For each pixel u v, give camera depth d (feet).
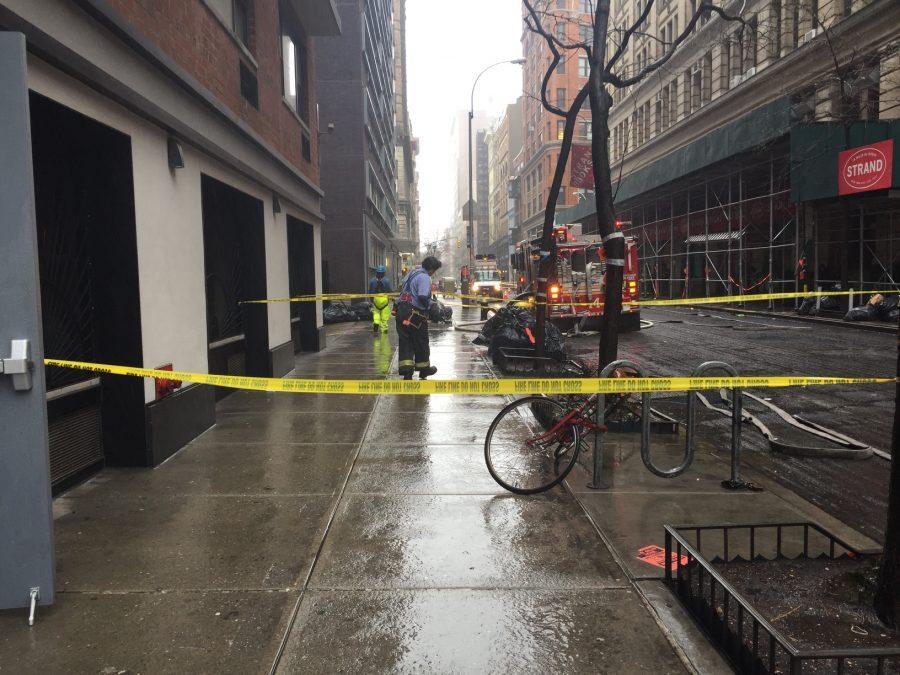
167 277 19.19
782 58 83.61
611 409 19.22
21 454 9.95
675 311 92.84
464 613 10.05
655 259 126.31
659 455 19.03
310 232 45.75
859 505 15.38
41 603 10.09
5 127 9.53
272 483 16.40
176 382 19.35
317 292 46.39
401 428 22.17
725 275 100.48
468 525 13.62
